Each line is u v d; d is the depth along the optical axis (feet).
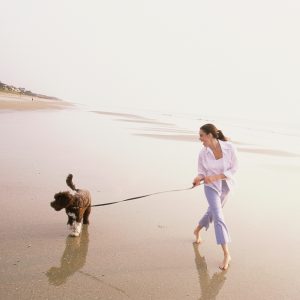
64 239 15.64
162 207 22.12
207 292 12.53
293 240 18.67
